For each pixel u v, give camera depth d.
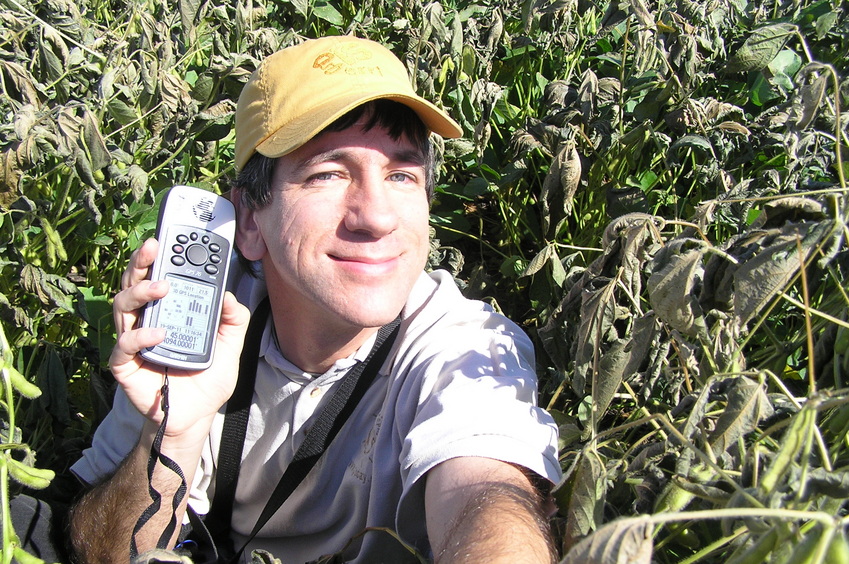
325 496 0.80
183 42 1.27
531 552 0.54
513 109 1.37
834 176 1.04
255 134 0.73
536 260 1.03
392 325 0.76
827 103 0.83
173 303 0.72
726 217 1.04
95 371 1.08
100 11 1.50
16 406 0.96
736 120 1.27
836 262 0.72
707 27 1.22
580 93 1.15
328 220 0.69
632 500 0.66
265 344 0.78
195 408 0.74
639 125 1.16
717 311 0.65
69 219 1.09
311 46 0.75
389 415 0.75
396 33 1.41
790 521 0.42
